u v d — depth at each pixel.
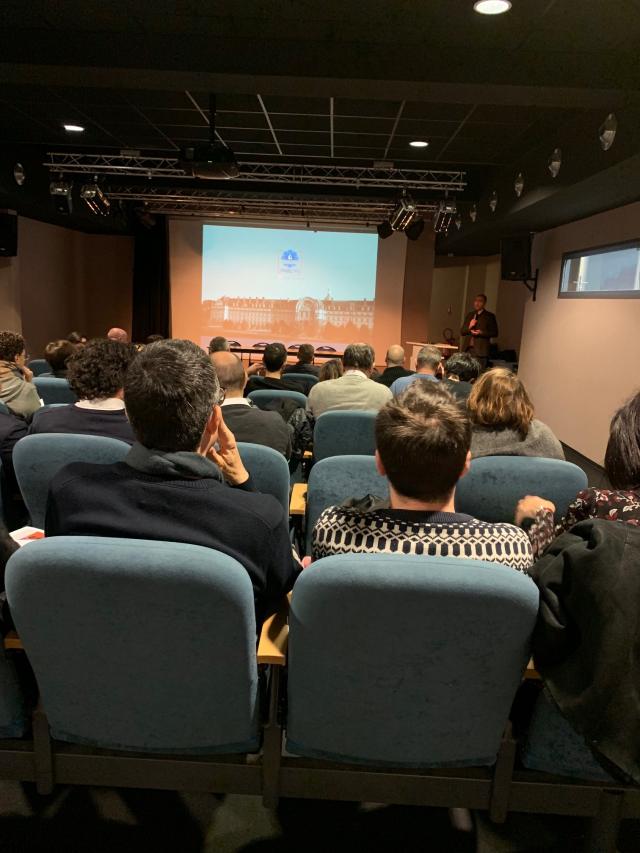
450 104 4.62
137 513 1.06
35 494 1.96
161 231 10.15
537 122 4.86
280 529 1.12
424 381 1.24
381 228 9.53
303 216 9.48
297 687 1.12
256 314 10.08
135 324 10.55
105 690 1.11
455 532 1.09
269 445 2.46
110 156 6.71
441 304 12.08
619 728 0.95
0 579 1.14
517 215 6.12
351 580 0.96
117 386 2.07
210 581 0.95
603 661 0.94
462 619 0.98
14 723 1.21
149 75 3.39
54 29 3.26
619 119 3.75
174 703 1.12
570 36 3.09
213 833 1.44
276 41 3.26
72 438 1.86
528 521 1.51
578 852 1.42
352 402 3.29
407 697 1.09
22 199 6.86
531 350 7.55
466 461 1.12
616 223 5.38
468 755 1.17
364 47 3.27
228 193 7.86
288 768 1.22
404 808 1.53
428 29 3.09
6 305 8.22
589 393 5.81
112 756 1.23
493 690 1.08
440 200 7.40
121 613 1.00
